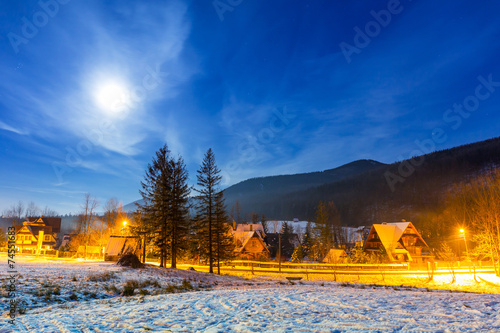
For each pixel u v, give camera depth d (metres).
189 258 53.78
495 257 37.41
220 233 36.84
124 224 43.16
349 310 10.06
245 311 9.94
